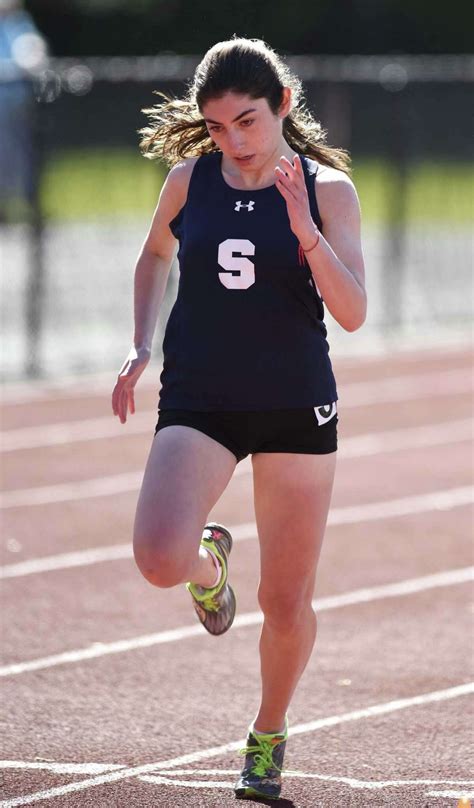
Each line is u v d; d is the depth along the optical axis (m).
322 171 10.34
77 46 104.19
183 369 10.39
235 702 13.62
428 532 20.72
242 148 10.02
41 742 12.31
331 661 14.94
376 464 25.33
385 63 104.19
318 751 12.20
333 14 105.50
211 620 11.23
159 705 13.47
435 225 64.31
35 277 34.50
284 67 10.35
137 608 16.91
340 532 20.66
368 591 17.69
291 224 9.67
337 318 10.06
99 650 15.23
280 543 10.49
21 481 23.78
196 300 10.33
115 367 35.16
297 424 10.31
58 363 35.44
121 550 19.64
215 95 9.92
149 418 29.31
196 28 102.81
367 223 66.12
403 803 10.79
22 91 52.91
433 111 74.75
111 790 11.05
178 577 9.86
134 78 34.50
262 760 10.96
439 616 16.66
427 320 43.25
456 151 74.38
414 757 12.02
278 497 10.45
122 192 70.75
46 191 57.84
